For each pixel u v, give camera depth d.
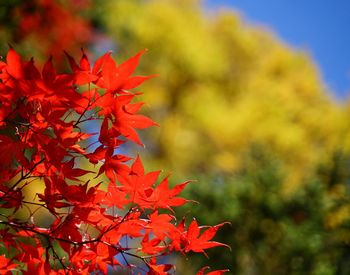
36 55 4.59
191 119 13.92
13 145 1.49
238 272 5.59
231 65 18.53
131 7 11.21
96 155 1.50
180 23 14.65
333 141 12.09
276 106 14.09
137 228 1.64
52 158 1.47
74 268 1.69
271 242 5.79
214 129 12.98
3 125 1.48
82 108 1.44
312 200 6.00
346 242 5.61
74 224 1.59
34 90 1.33
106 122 1.47
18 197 1.61
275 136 12.41
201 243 1.67
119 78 1.41
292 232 5.72
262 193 5.96
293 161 12.27
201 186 5.87
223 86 16.80
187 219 5.62
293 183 7.81
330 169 6.59
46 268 1.61
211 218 5.64
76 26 4.84
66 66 4.88
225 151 12.89
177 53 13.87
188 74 14.54
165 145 13.30
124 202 1.61
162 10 14.15
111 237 1.67
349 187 6.36
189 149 13.19
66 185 1.51
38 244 1.68
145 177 1.54
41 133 1.48
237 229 5.75
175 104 14.37
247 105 14.27
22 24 4.45
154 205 1.61
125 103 1.44
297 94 17.16
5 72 1.33
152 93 13.86
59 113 1.41
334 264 5.56
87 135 1.50
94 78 1.33
